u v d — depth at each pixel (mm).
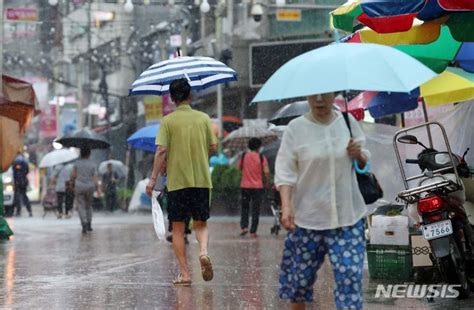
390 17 18625
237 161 66312
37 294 21078
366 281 21969
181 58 24750
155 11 85062
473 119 24094
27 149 118312
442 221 18516
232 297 20281
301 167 14148
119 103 105250
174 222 22391
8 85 40250
